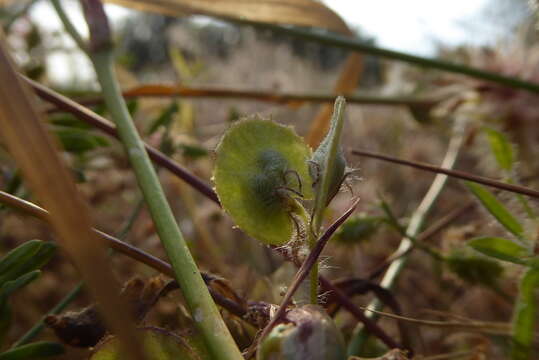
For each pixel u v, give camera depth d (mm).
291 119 246
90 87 198
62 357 83
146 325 63
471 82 162
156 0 147
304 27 173
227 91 164
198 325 56
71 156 143
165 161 98
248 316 69
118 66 199
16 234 130
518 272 94
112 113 82
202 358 63
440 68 151
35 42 181
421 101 178
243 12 152
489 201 82
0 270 69
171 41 288
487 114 153
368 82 285
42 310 131
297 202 59
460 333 113
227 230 162
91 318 68
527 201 83
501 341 104
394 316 84
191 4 149
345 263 126
